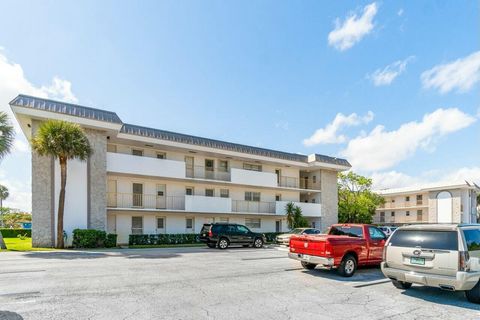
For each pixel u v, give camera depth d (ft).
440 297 24.39
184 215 89.92
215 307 20.77
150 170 78.23
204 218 93.30
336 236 34.24
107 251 55.47
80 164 66.85
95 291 24.25
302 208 107.34
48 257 45.06
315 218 114.01
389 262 26.23
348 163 119.34
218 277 31.07
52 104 64.90
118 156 73.46
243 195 102.63
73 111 66.18
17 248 59.26
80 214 65.67
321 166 111.75
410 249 24.85
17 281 27.50
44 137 58.29
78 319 17.80
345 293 25.40
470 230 23.73
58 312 18.98
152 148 86.33
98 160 69.05
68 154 60.08
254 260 44.86
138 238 75.20
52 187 63.46
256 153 99.91
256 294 24.54
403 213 171.32
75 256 46.65
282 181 111.65
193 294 24.04
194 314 19.22
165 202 86.22
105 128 68.54
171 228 86.94
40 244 61.52
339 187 140.36
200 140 91.35
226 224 68.69
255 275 32.55
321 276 32.65
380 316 19.60
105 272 32.48
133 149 83.71
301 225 101.76
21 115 61.72
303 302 22.52
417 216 164.55
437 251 23.26
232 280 29.71
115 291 24.39
